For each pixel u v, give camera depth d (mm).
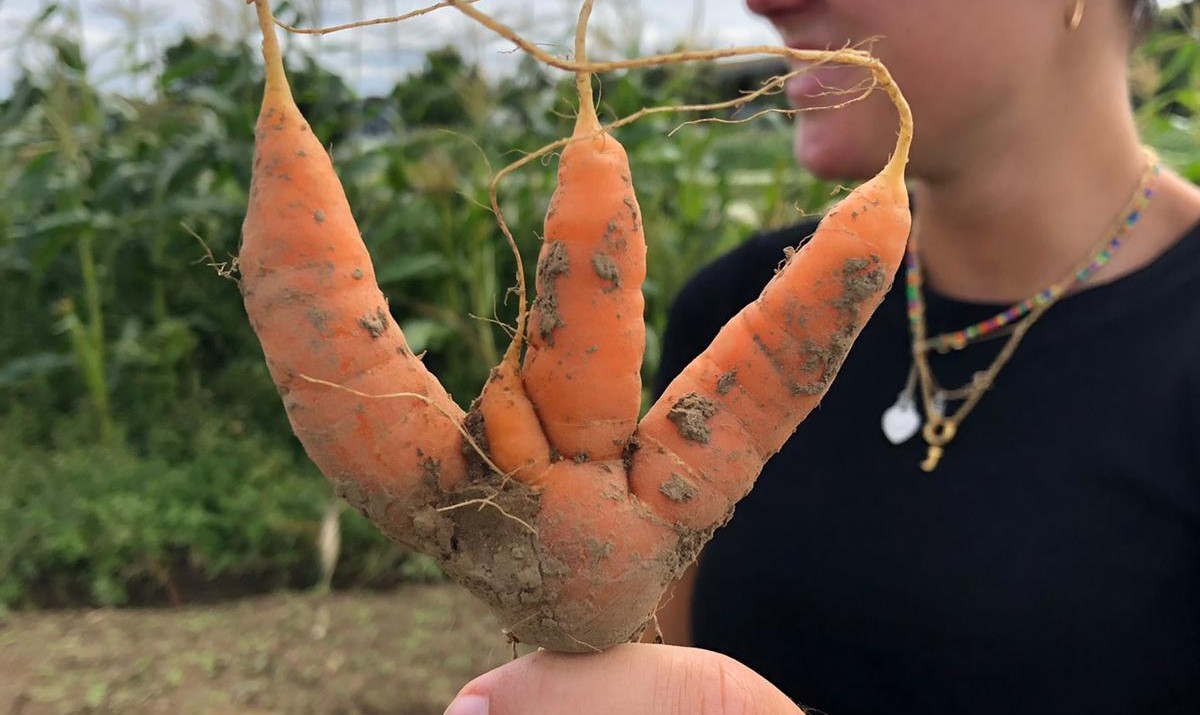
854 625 248
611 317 147
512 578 143
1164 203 246
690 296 336
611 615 147
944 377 253
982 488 236
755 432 154
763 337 153
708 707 155
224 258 808
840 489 258
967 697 232
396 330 149
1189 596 218
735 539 280
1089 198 244
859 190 153
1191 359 219
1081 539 221
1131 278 237
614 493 147
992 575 228
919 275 272
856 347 278
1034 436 233
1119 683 219
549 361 149
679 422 153
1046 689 223
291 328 140
